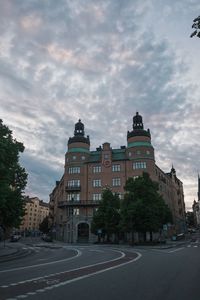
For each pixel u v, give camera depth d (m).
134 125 85.44
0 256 27.17
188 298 9.11
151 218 53.62
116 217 65.56
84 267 17.83
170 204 105.88
